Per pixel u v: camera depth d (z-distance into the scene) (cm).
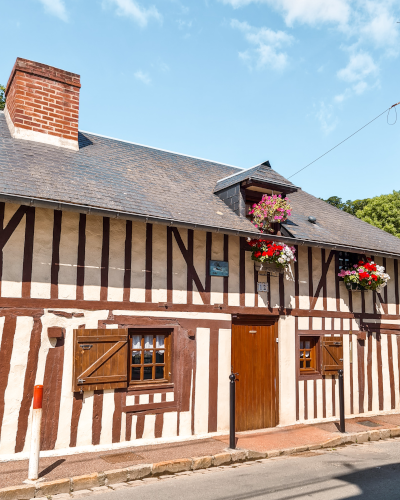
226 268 764
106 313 639
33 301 588
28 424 569
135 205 668
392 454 645
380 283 912
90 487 480
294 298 852
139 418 650
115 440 625
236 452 598
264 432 748
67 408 595
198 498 450
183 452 595
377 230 1151
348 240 928
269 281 820
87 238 639
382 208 2862
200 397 709
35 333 586
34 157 705
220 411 729
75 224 632
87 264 634
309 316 868
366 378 937
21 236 591
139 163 894
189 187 872
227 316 755
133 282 668
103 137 965
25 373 574
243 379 768
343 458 618
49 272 604
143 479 513
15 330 574
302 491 473
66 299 611
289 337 837
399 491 478
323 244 844
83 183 675
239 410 755
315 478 521
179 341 700
